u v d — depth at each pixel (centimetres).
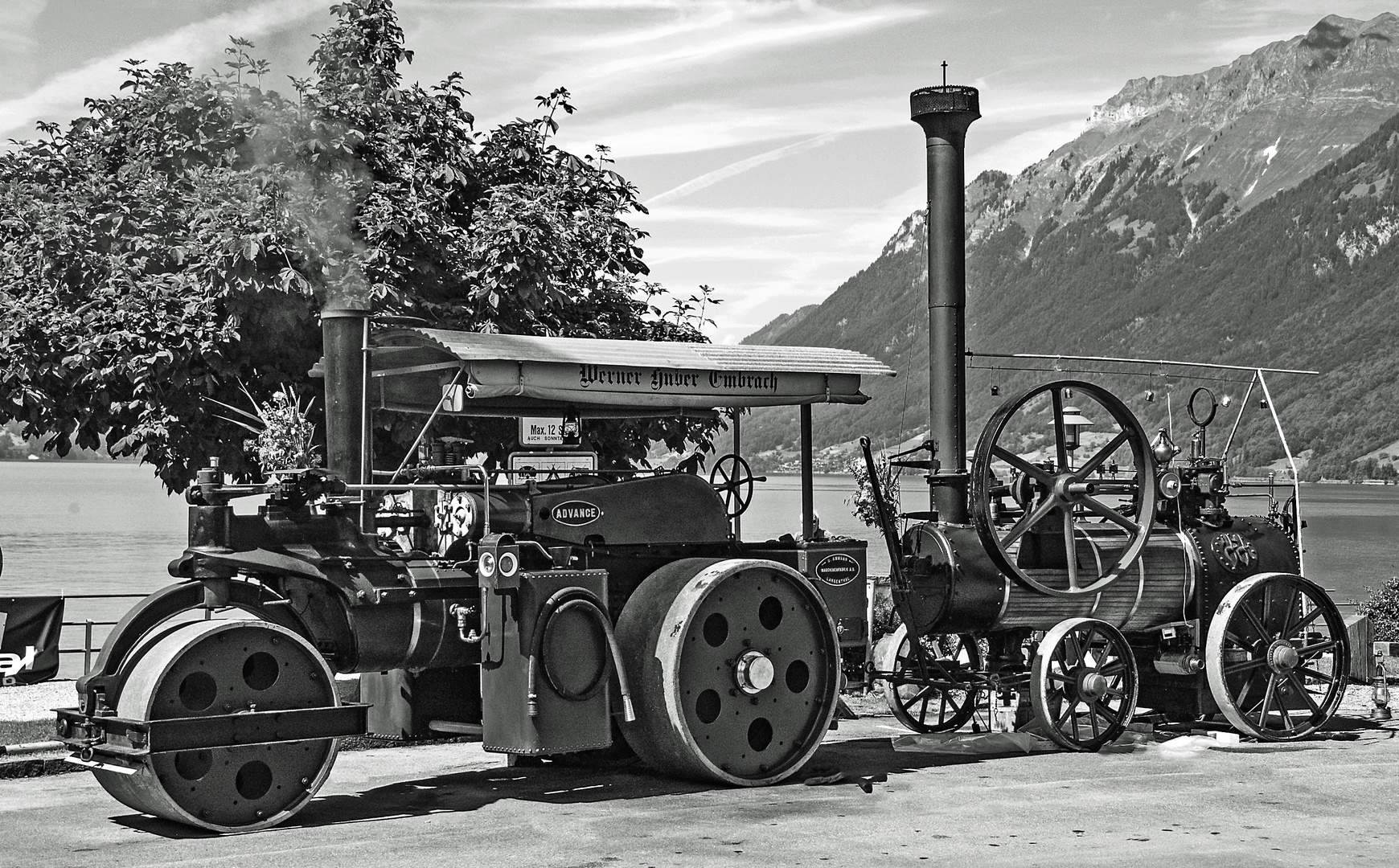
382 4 1605
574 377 976
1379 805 932
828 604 1094
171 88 1541
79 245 1395
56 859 771
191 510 903
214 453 1448
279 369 1439
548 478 1027
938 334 1280
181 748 820
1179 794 966
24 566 6938
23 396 1352
